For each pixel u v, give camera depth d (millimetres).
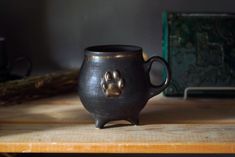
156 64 748
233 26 676
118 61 525
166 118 591
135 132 539
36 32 752
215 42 675
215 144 502
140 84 534
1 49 667
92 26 748
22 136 528
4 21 748
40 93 674
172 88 679
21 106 646
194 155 763
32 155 772
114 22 745
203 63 676
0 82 658
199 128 554
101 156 773
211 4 733
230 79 675
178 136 525
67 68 763
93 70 531
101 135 529
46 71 764
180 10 736
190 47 676
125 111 539
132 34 748
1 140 516
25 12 745
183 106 643
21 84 644
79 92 552
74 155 773
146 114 608
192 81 676
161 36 747
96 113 544
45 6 742
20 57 736
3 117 598
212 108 634
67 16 745
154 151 505
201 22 677
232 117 595
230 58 675
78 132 540
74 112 619
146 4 737
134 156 767
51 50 758
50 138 521
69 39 753
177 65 676
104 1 738
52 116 602
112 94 523
